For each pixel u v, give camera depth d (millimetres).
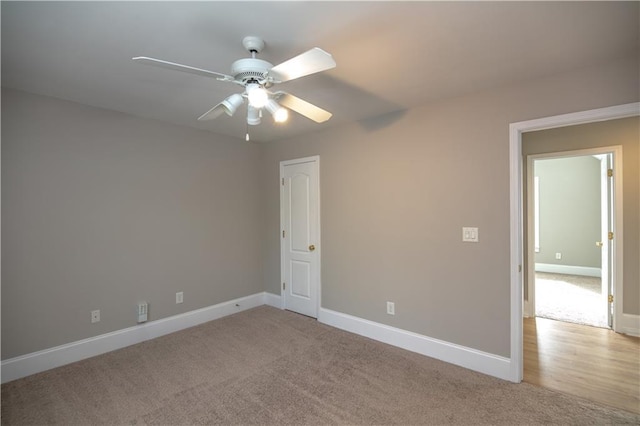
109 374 2543
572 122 2160
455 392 2268
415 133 2895
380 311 3170
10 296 2449
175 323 3459
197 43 1782
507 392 2262
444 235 2740
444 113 2715
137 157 3168
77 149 2783
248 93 1666
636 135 3268
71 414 2049
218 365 2682
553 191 6395
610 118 2047
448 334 2725
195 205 3660
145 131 3225
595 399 2178
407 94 2586
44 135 2607
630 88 1970
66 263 2727
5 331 2434
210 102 2754
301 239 3982
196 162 3666
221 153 3930
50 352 2633
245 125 3496
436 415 2018
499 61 2020
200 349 2996
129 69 2111
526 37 1736
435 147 2775
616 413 2029
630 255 3307
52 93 2549
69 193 2740
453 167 2680
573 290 5066
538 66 2090
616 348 2979
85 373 2557
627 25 1620
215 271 3869
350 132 3389
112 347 2977
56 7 1438
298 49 1840
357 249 3346
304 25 1601
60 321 2693
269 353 2902
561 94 2188
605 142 3398
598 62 2033
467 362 2613
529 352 2908
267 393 2273
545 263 6477
